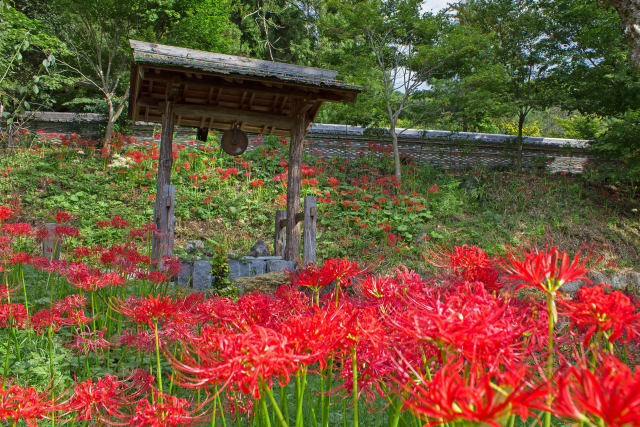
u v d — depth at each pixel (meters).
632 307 0.76
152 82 6.91
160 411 1.11
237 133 7.48
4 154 11.77
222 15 14.32
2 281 4.28
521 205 11.87
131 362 3.00
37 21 11.16
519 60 13.62
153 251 6.09
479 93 12.83
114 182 11.24
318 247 9.30
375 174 12.67
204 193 11.01
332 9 21.88
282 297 1.39
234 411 1.63
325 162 13.27
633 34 6.00
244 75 6.32
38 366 2.86
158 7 13.60
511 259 0.84
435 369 0.90
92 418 1.40
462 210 11.54
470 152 14.24
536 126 22.08
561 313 0.85
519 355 0.78
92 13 13.19
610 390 0.54
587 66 12.79
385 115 13.72
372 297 1.22
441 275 1.37
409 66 13.05
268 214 10.74
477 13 14.20
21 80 12.57
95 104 14.89
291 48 21.91
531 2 13.22
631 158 12.59
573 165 14.63
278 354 0.77
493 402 0.55
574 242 10.39
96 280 2.77
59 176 10.95
